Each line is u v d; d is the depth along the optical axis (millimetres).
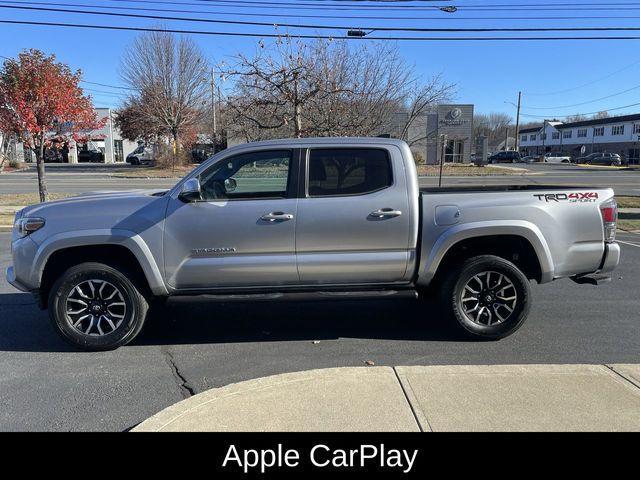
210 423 3398
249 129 15422
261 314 6047
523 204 4918
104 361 4684
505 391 3771
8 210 16344
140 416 3680
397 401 3639
